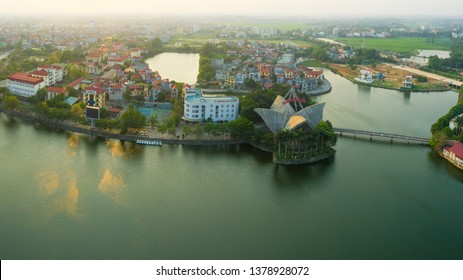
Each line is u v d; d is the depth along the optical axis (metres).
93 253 187.38
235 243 199.00
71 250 188.75
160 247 193.38
